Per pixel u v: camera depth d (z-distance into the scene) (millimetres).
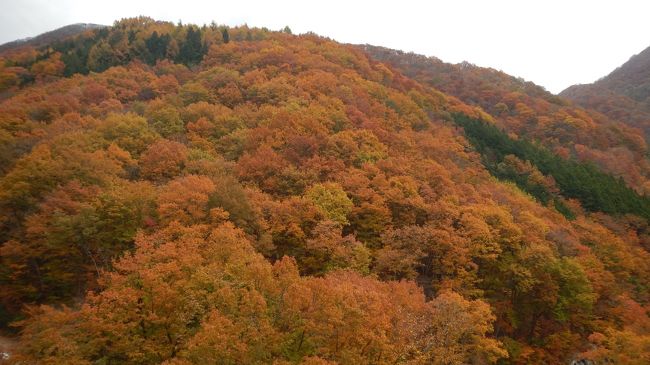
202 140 66125
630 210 87188
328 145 64312
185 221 41906
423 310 35656
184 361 25719
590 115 147375
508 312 51781
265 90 83375
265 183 56344
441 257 50625
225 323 26672
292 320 30094
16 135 62188
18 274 43750
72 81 91750
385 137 73812
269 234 46031
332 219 50062
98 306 30672
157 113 71562
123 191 45656
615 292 54969
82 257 44125
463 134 102125
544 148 113500
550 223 64688
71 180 46531
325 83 88562
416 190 58750
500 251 51062
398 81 123375
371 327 29500
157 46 120125
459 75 172000
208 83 89375
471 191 65375
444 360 32062
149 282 30234
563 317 51500
